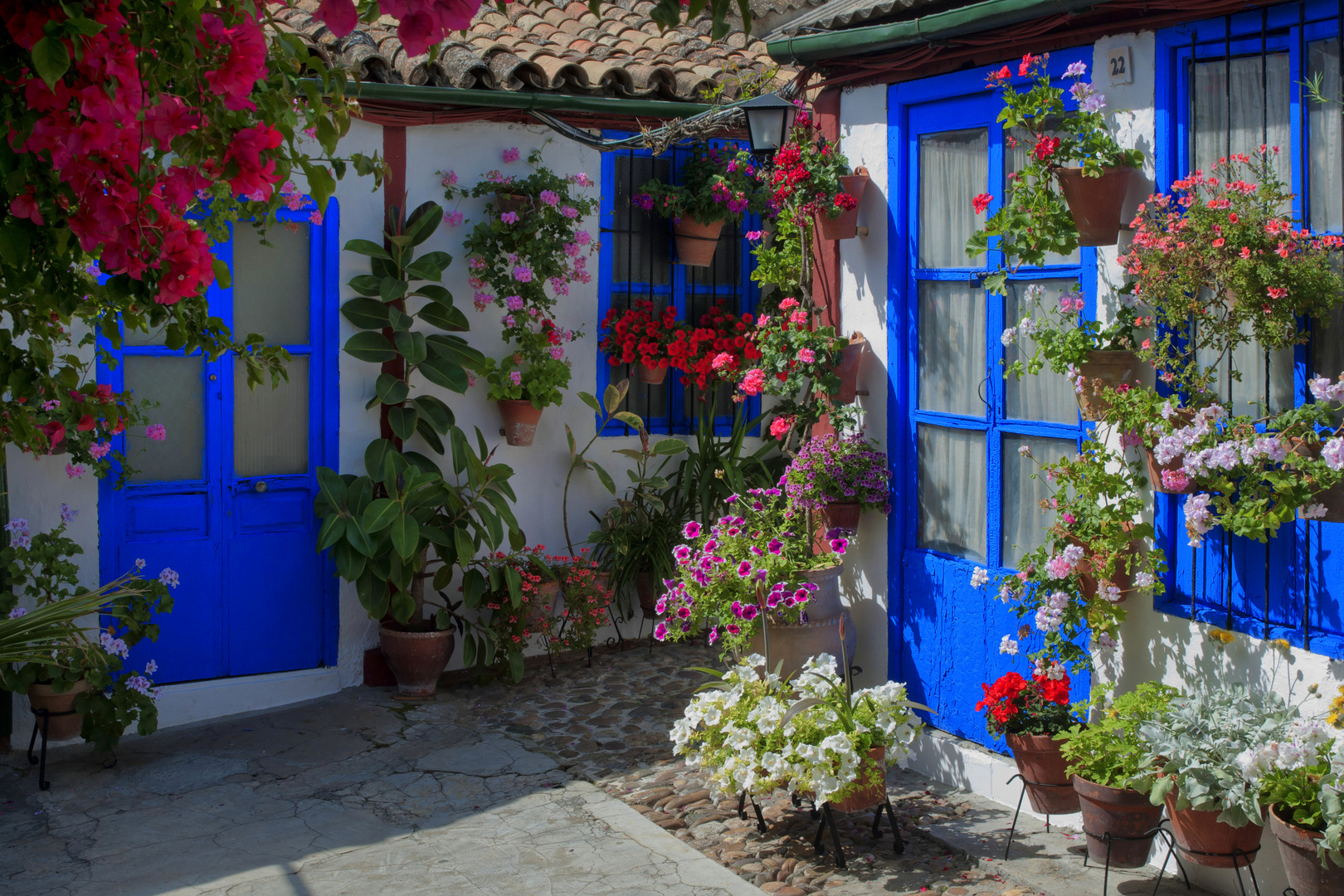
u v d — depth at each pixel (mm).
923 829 4664
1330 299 3623
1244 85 4004
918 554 5371
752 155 6984
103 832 4699
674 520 7383
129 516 5988
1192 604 4145
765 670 5023
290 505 6406
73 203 2025
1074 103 4504
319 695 6469
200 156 2281
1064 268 4664
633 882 4219
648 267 7539
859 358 5535
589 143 6633
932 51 5008
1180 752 3693
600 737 5824
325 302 6426
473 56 6527
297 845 4562
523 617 6574
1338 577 3789
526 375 6820
